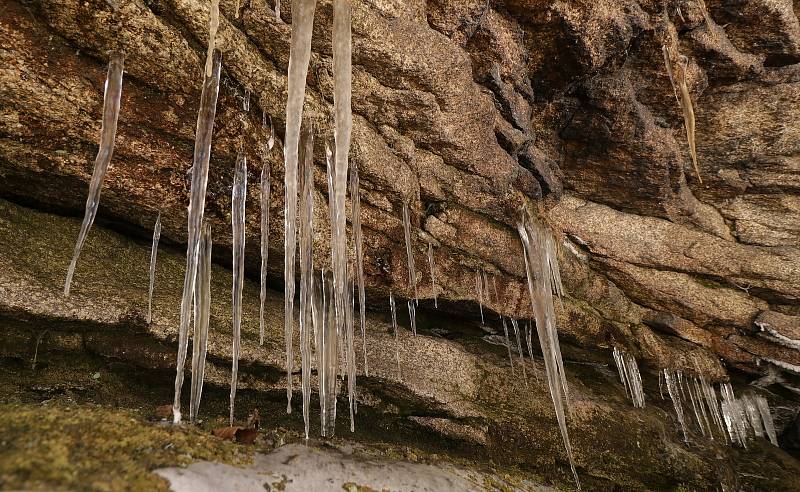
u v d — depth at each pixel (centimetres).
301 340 369
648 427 596
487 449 517
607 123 604
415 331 576
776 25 550
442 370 547
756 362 736
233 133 391
